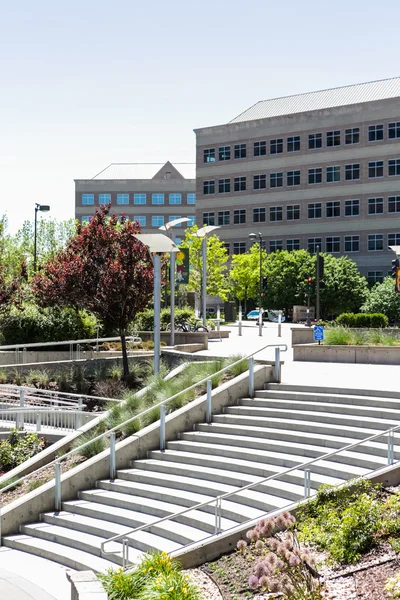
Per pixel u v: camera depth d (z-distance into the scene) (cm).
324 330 2742
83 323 3159
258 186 8812
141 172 12181
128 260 2717
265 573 805
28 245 6975
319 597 836
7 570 1332
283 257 7612
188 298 4906
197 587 977
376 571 956
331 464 1430
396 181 7888
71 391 2592
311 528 1127
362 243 8075
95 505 1574
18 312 3183
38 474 1833
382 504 1134
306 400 1817
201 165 9250
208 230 3956
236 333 4456
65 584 1244
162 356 2844
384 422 1568
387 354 2422
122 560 1241
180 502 1473
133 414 1938
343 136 8212
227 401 1877
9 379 2706
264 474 1485
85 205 11950
